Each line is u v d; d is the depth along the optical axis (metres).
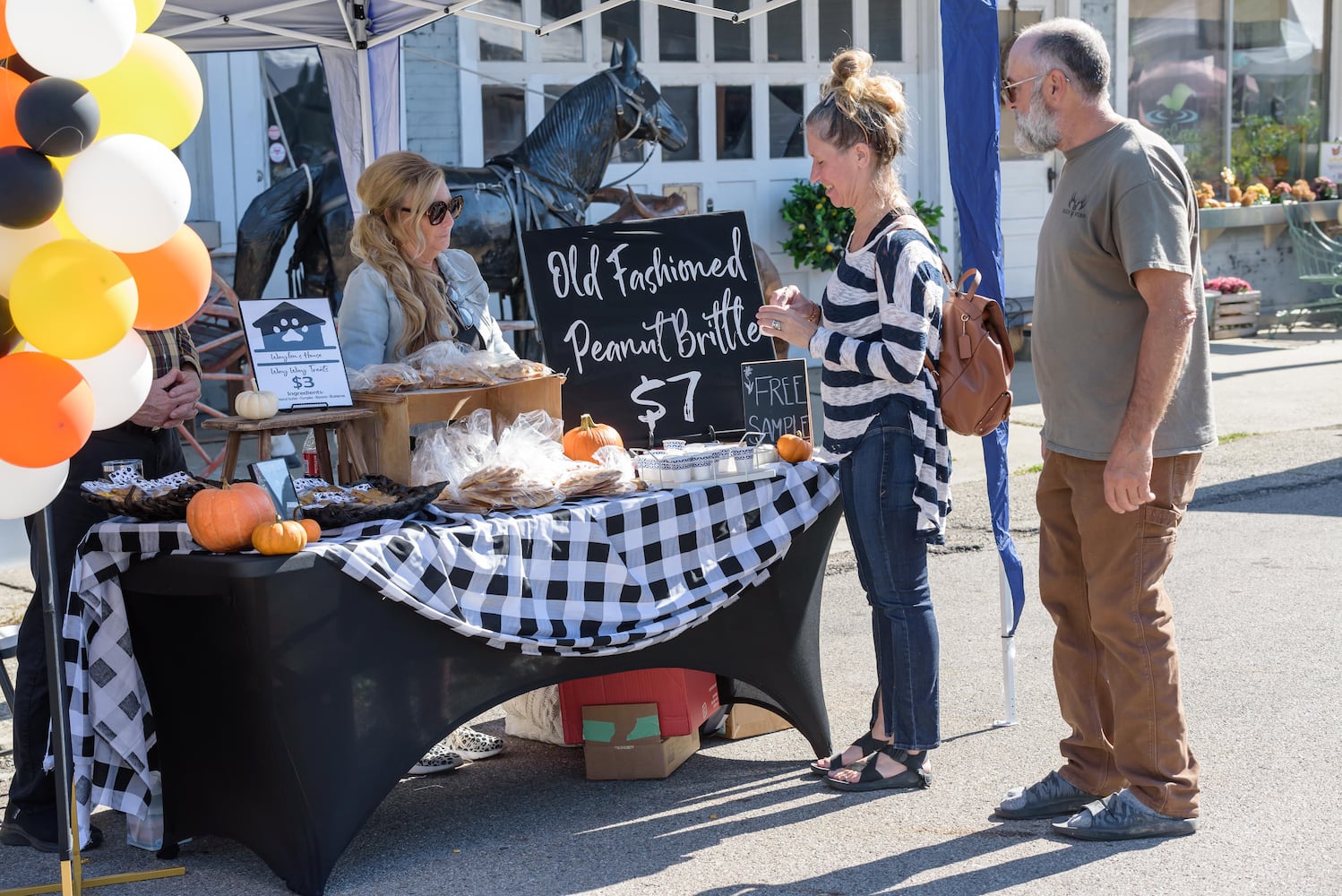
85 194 2.36
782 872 3.05
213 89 8.44
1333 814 3.20
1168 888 2.88
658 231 4.12
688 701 3.65
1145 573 3.07
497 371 3.58
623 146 9.77
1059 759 3.66
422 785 3.69
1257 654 4.37
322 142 8.83
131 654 3.12
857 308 3.31
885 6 10.52
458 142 9.25
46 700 3.27
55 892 3.05
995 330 3.29
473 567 3.05
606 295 4.05
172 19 5.15
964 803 3.39
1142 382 2.91
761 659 3.58
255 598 2.78
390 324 3.65
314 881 2.93
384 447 3.30
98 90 2.47
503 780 3.71
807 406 3.92
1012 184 11.33
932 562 5.73
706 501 3.42
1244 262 12.52
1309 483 6.77
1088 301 3.03
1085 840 3.14
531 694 3.96
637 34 9.80
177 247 2.59
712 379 4.09
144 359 2.68
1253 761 3.53
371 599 2.94
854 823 3.29
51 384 2.37
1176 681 3.10
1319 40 12.55
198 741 3.06
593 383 4.00
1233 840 3.09
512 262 7.62
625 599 3.28
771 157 10.34
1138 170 2.90
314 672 2.87
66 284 2.33
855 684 4.36
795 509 3.57
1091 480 3.07
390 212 3.67
